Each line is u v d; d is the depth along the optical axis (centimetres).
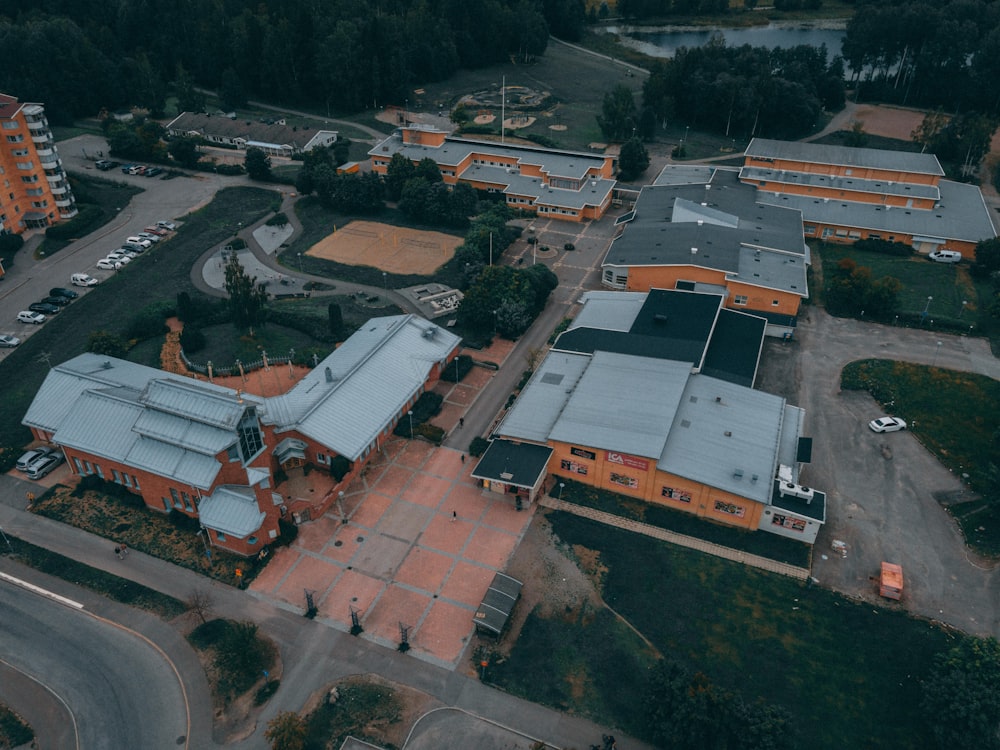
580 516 8344
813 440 9394
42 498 8619
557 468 8844
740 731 5794
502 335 11669
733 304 12038
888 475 8856
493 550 7906
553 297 12812
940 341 11350
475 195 15775
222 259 14112
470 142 17750
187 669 6738
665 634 6988
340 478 8638
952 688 5938
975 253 13400
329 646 6925
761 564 7712
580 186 16225
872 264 13788
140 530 8206
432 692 6525
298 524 8238
